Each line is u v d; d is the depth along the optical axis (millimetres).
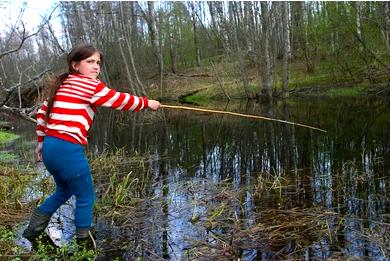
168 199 4465
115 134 11242
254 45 22766
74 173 3266
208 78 25781
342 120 10562
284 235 3307
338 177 5082
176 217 3871
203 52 33969
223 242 3188
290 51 24094
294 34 25438
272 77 21859
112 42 24953
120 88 24266
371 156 6180
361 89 17844
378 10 18297
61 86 3297
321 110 13242
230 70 24672
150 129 12102
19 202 4219
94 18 24344
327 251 3004
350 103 14734
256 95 20156
